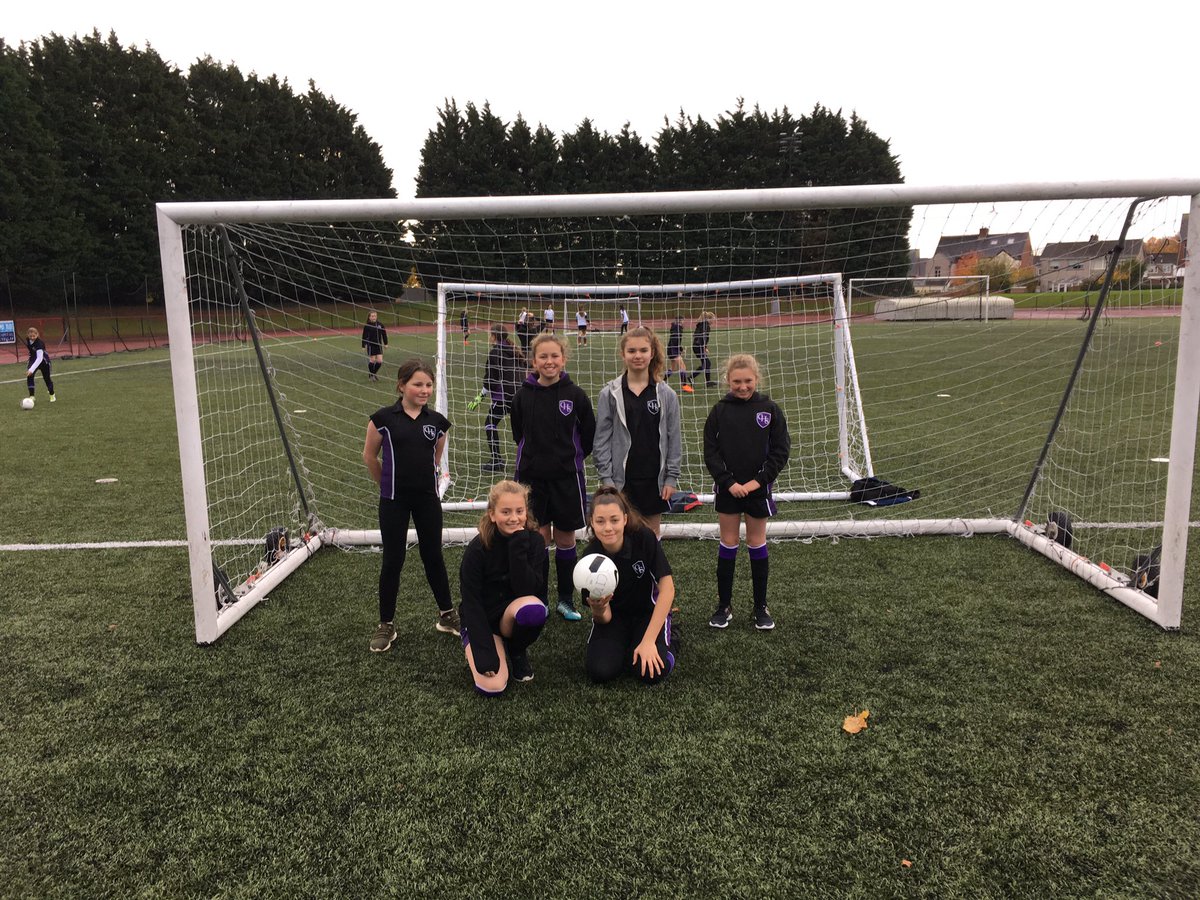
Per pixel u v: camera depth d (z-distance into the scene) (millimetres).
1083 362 4094
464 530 4660
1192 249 2947
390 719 2520
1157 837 1893
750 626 3248
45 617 3414
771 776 2156
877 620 3273
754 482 3029
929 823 1951
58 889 1770
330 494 5801
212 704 2639
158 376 14789
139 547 4422
